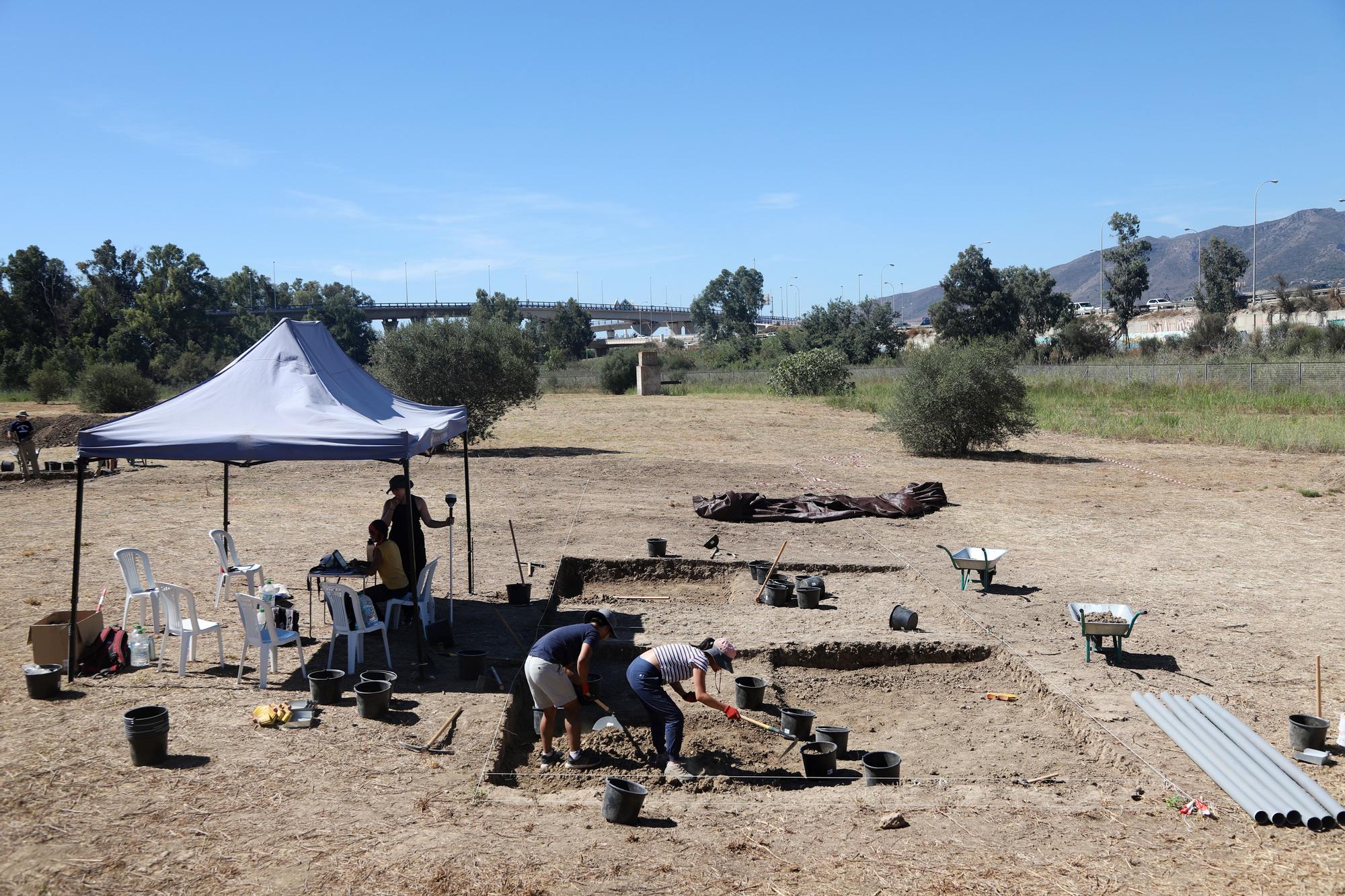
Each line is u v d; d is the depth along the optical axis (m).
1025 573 11.99
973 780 6.29
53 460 24.00
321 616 9.58
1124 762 6.42
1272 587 11.24
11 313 81.19
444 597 10.45
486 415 26.17
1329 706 7.35
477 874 4.74
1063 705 7.51
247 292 124.06
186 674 7.79
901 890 4.67
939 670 8.88
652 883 4.70
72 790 5.61
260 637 7.49
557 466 21.77
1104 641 8.91
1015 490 18.52
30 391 59.25
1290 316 69.44
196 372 75.69
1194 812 5.59
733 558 12.69
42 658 7.67
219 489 18.33
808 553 13.08
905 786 6.09
